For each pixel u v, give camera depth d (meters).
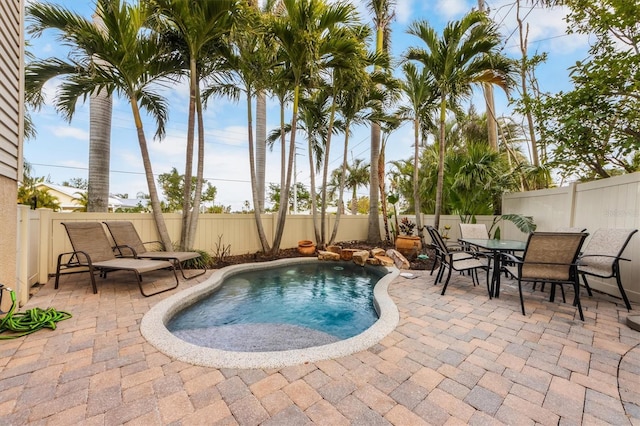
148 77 5.25
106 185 5.68
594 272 3.26
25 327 2.38
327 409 1.49
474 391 1.66
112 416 1.42
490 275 4.98
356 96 6.76
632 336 2.41
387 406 1.52
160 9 4.48
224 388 1.66
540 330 2.54
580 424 1.40
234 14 4.64
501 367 1.92
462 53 5.90
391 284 4.29
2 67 2.74
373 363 1.96
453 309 3.12
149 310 2.93
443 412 1.48
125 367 1.87
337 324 3.08
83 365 1.89
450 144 9.59
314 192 7.62
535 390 1.67
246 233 6.85
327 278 5.15
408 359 2.02
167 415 1.43
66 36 4.23
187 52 5.25
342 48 5.57
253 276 5.23
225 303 3.75
